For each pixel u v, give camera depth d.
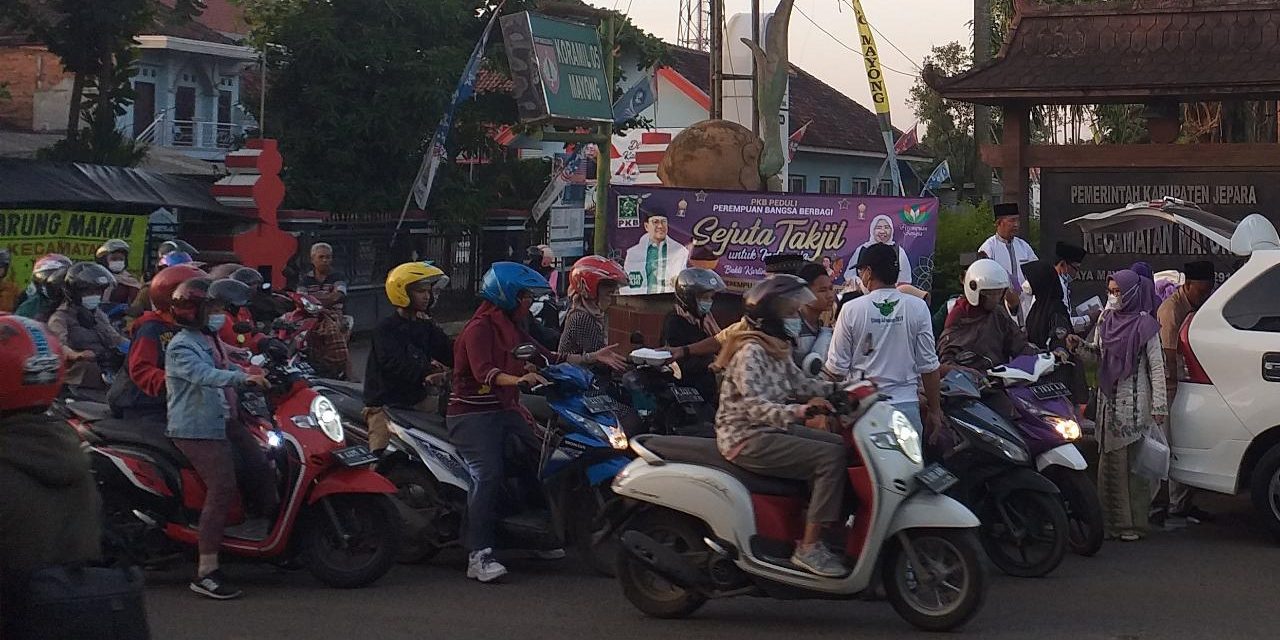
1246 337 8.93
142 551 7.56
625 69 36.69
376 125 26.81
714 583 6.79
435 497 8.26
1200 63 13.77
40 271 9.28
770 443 6.60
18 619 3.62
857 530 6.51
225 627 6.90
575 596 7.64
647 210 13.69
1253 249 9.66
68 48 22.97
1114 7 14.34
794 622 7.03
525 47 16.06
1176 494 9.68
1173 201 12.39
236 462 7.55
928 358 7.55
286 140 27.00
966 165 37.53
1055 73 14.07
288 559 7.84
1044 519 7.93
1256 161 13.50
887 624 6.96
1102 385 9.02
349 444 8.41
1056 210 14.24
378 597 7.58
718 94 21.72
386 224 27.42
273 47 28.16
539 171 32.09
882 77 17.98
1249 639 6.60
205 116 37.56
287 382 7.78
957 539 6.53
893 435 6.50
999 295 8.67
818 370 7.64
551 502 8.02
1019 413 8.22
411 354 8.24
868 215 13.56
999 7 23.97
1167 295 11.01
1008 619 6.99
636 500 7.09
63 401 8.02
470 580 8.05
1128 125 20.48
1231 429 8.92
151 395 7.48
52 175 20.06
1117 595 7.53
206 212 22.44
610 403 8.21
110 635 3.69
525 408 8.14
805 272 8.64
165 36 35.12
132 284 11.55
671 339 8.88
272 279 23.03
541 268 15.00
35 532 3.67
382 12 27.56
